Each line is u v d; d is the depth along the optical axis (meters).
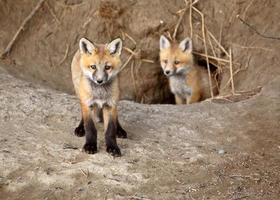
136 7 16.84
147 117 11.94
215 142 10.73
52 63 16.17
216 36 16.50
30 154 9.42
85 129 9.83
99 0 17.00
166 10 16.89
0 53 15.65
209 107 12.89
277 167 9.59
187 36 16.88
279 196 8.49
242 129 11.41
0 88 12.15
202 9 16.78
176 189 8.69
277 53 15.02
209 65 17.03
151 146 10.20
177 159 9.75
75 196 8.37
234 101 13.56
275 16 15.88
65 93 13.47
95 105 10.00
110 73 9.62
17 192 8.45
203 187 8.79
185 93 16.30
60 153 9.54
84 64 9.68
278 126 11.45
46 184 8.62
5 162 9.06
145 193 8.52
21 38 16.25
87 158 9.43
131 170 9.16
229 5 16.47
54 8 17.00
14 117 10.86
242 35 16.05
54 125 10.81
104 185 8.64
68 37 16.83
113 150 9.56
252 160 9.91
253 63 15.33
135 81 17.16
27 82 13.47
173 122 11.69
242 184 8.92
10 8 16.55
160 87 17.80
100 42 17.05
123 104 12.73
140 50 16.97
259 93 13.51
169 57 15.77
